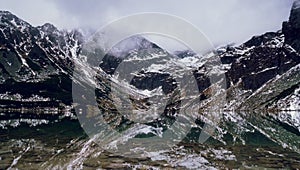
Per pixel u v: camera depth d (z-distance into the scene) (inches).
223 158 2349.9
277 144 3073.3
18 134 3688.5
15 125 5137.8
